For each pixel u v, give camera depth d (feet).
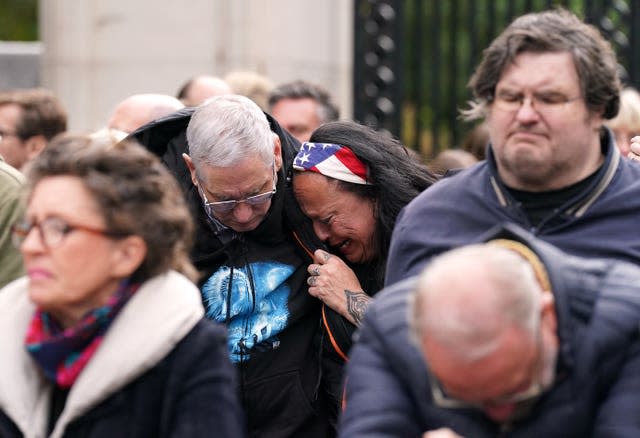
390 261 29.37
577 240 27.48
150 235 25.29
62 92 65.46
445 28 100.32
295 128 51.49
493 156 28.60
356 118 68.13
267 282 34.37
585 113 27.22
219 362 25.63
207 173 32.99
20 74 76.02
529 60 27.04
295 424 34.22
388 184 34.19
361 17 68.13
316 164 34.19
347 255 35.14
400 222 29.53
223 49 64.08
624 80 69.31
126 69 64.85
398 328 24.31
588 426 23.22
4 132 50.31
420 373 23.81
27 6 131.95
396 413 23.85
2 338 25.93
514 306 21.24
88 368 25.12
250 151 32.89
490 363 21.20
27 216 25.29
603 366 23.02
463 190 28.76
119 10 64.85
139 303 25.41
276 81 64.08
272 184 33.78
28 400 25.58
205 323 26.05
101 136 27.12
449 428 23.61
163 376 25.34
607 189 27.81
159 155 36.40
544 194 27.81
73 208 24.66
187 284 26.18
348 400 24.48
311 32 65.36
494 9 71.00
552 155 27.02
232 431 25.13
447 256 22.17
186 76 64.28
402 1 69.21
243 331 34.22
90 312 25.36
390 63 69.31
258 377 34.22
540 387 22.18
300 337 34.73
